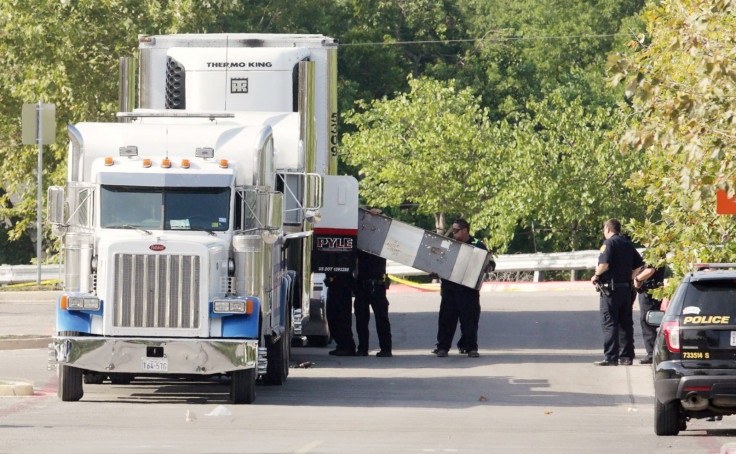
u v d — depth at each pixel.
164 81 76.94
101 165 56.97
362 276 78.31
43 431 46.75
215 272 55.31
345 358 78.12
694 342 45.94
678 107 48.62
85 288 56.00
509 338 90.25
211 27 188.75
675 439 46.53
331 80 77.19
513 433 48.12
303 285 71.62
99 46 151.00
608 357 74.56
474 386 65.50
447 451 42.09
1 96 157.62
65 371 56.59
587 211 177.62
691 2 53.28
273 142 62.94
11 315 100.69
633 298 75.06
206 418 51.59
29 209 165.38
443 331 79.12
